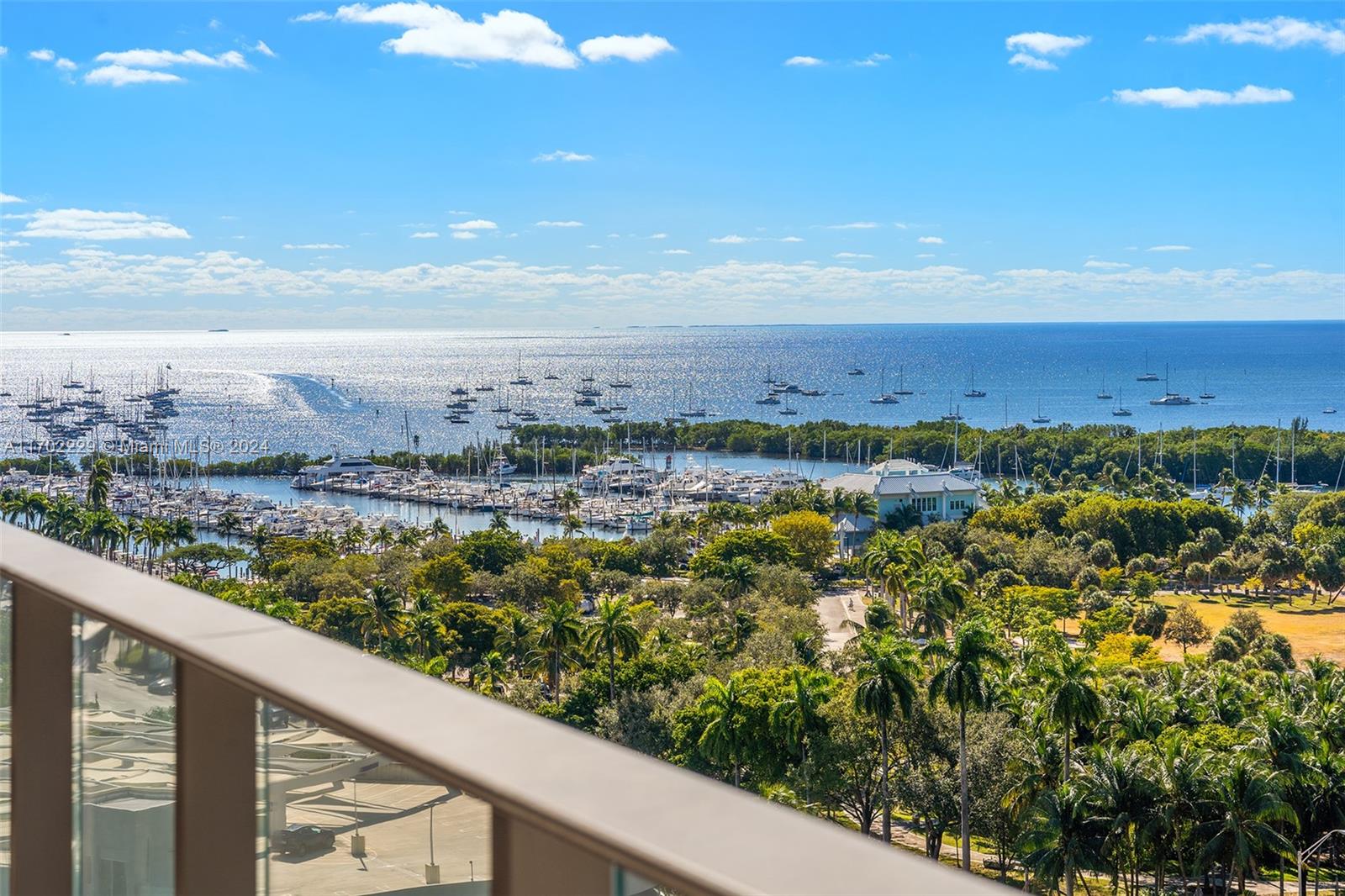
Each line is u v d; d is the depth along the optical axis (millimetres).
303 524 114375
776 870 585
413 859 875
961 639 34688
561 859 760
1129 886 31672
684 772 732
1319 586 76562
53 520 89438
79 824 1459
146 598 1277
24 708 1524
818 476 164750
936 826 36438
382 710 868
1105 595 69250
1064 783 31453
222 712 1111
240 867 1088
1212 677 41625
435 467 170750
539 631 51750
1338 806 32438
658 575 81875
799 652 45875
